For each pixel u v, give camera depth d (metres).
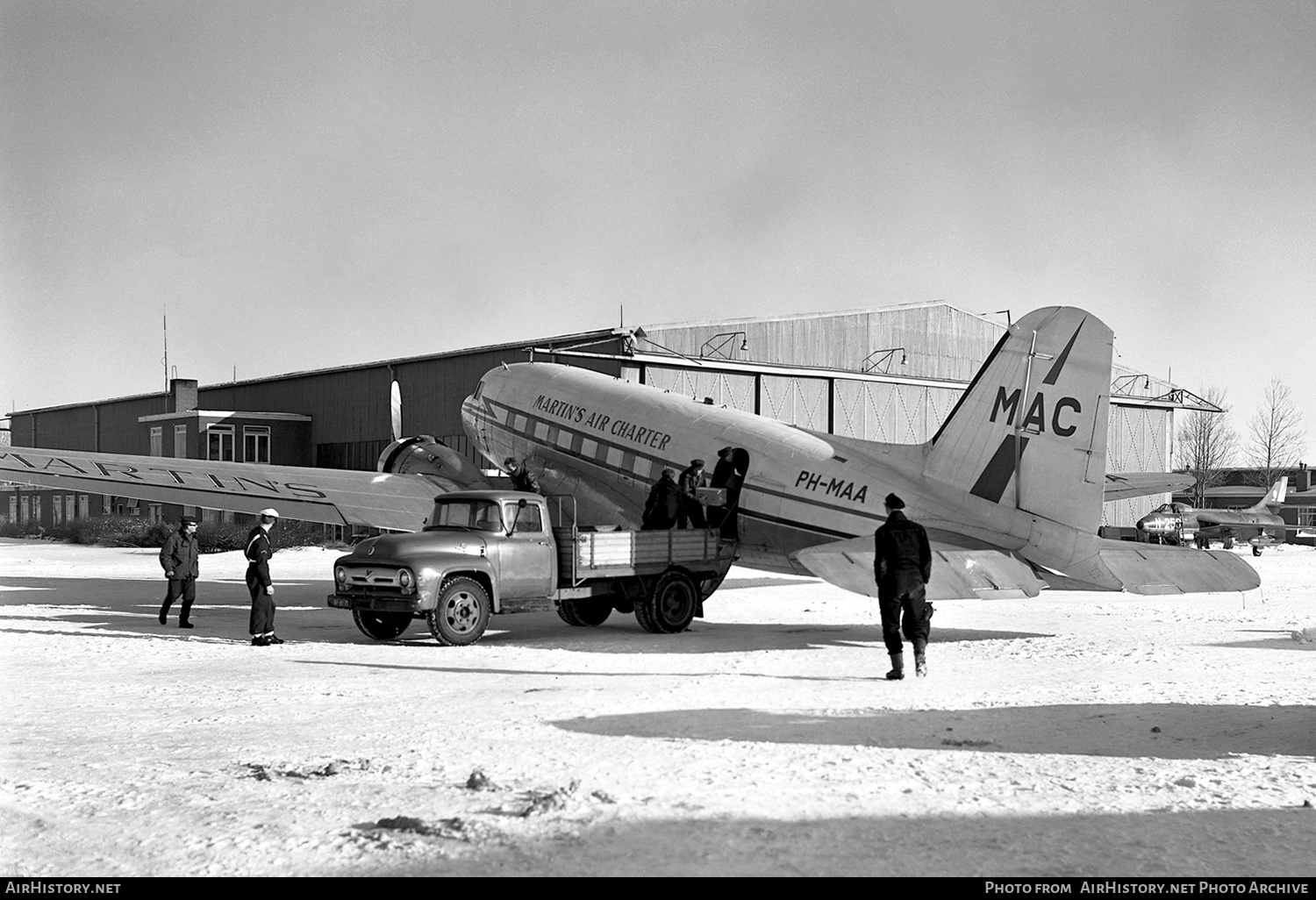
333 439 49.38
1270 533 51.56
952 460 15.50
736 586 24.81
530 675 11.34
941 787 6.21
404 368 44.94
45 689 10.34
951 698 9.55
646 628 15.95
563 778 6.42
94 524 49.19
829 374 39.38
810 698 9.58
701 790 6.12
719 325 37.91
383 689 10.27
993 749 7.29
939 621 16.94
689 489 17.55
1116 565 14.17
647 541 15.84
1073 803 5.88
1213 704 9.18
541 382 22.75
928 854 5.00
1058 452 14.38
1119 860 4.93
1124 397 47.91
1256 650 13.16
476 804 5.85
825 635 15.48
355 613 14.97
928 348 43.94
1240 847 5.10
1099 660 12.32
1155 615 17.89
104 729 8.26
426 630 16.23
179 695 9.99
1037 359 14.70
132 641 14.58
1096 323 14.19
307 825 5.46
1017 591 13.31
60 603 21.12
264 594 14.23
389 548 14.16
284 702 9.55
